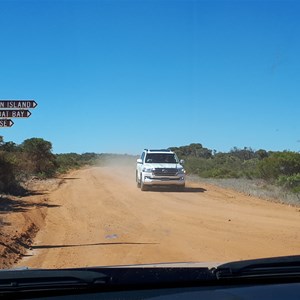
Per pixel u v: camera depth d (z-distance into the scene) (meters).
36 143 43.00
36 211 17.44
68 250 10.92
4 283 3.25
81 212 17.84
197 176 42.97
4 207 18.28
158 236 12.66
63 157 81.12
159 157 27.72
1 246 10.37
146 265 4.34
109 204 20.33
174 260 9.65
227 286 3.38
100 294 3.21
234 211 17.88
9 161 25.20
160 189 27.69
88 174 47.88
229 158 60.97
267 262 3.74
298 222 15.09
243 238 12.27
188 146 87.00
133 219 15.93
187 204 20.20
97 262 9.56
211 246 11.19
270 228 13.91
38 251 10.95
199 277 3.41
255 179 35.44
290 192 24.20
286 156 31.22
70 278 3.34
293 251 10.51
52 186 30.92
